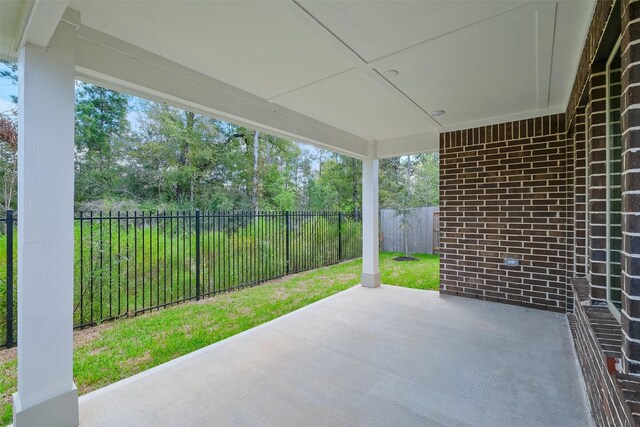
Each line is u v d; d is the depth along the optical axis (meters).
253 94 3.49
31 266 1.86
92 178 8.44
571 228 3.96
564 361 2.82
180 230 6.16
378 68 2.88
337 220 8.76
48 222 1.91
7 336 3.28
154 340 3.57
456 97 3.61
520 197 4.30
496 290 4.52
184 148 9.95
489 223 4.55
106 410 2.18
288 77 3.07
